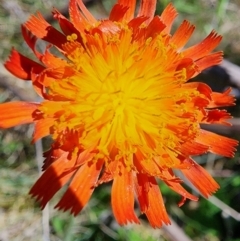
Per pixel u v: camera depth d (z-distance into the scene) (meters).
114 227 0.06
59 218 0.06
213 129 0.06
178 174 0.06
